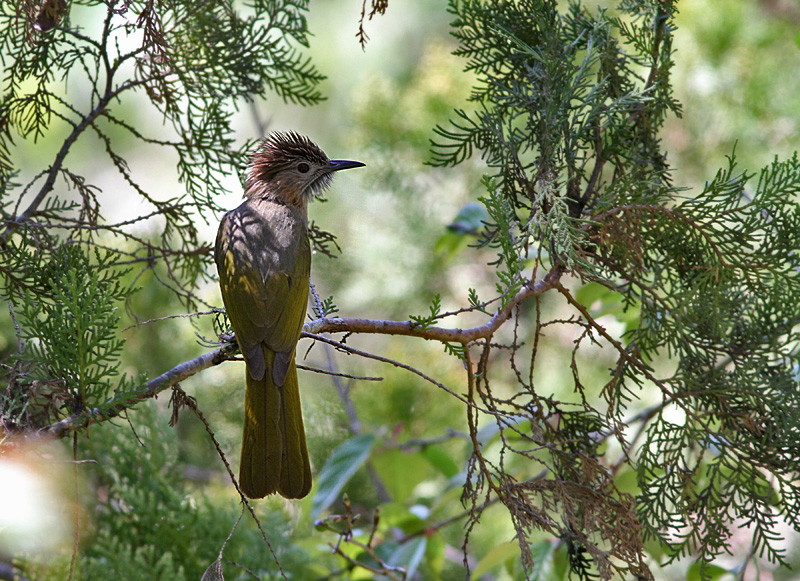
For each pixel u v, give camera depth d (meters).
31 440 5.59
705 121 12.37
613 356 12.70
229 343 7.59
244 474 6.85
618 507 6.34
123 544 8.94
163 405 11.71
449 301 13.30
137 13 7.20
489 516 12.05
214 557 9.14
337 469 9.97
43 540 8.65
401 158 13.23
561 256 6.56
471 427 6.35
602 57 7.30
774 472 6.73
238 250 8.20
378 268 13.30
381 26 16.36
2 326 9.73
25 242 7.04
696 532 6.82
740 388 6.76
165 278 11.39
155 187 16.44
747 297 6.96
